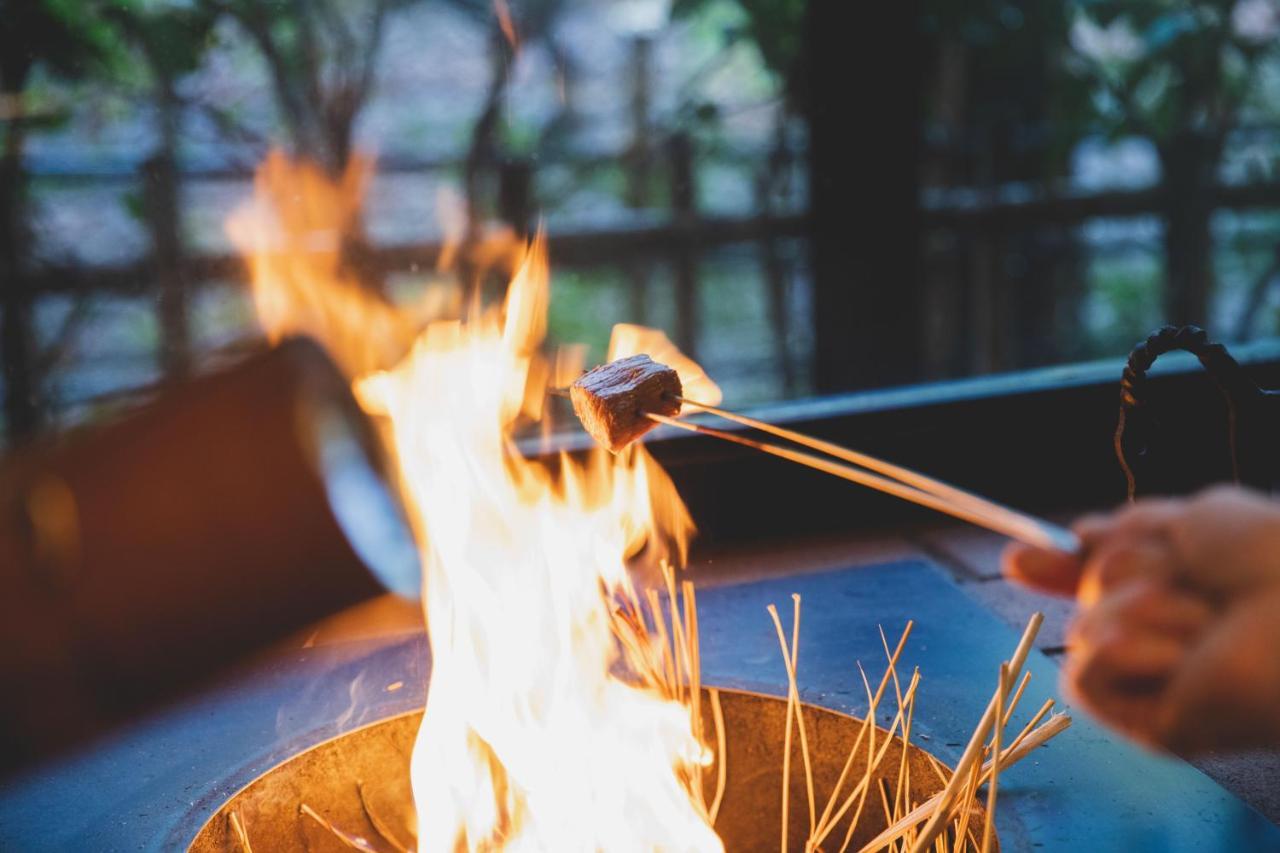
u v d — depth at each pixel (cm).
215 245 482
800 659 170
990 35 483
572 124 599
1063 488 232
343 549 296
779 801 157
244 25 467
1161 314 557
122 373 464
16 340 441
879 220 388
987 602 192
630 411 129
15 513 224
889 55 378
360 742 152
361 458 347
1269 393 138
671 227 482
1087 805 134
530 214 482
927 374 518
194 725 160
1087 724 149
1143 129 508
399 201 527
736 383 541
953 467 226
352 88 504
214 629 242
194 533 263
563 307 535
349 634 186
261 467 293
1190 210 514
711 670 167
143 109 483
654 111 594
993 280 513
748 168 575
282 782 145
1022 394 225
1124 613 79
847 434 220
